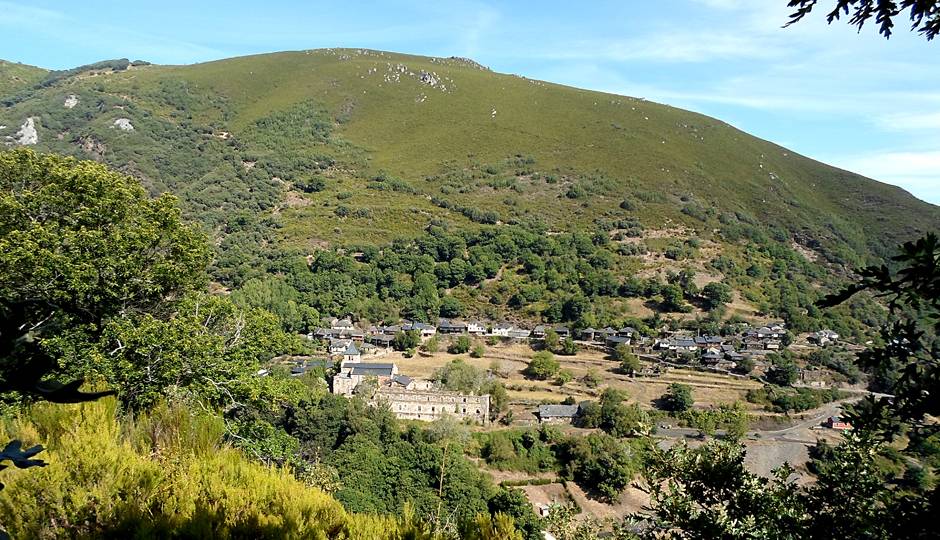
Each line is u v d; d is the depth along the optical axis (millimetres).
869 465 5484
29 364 2088
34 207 15391
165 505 5863
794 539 5305
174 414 7461
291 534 5840
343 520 6648
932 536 3805
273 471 6973
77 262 13977
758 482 6117
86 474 5703
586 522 10227
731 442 6910
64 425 6223
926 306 3320
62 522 5422
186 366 14609
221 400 15539
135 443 6906
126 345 13250
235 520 5879
